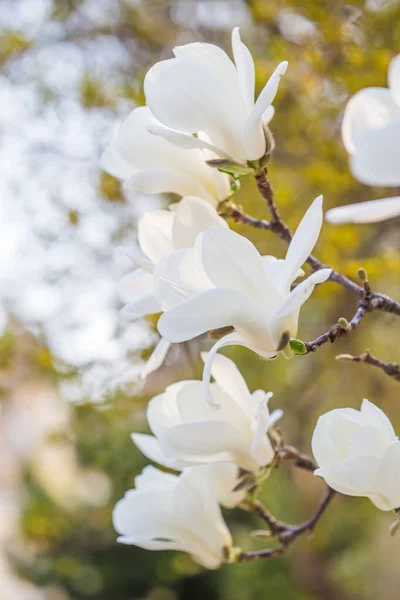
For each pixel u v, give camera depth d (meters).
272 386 3.28
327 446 1.10
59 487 4.80
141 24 2.72
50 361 2.32
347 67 2.09
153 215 1.19
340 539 4.45
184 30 2.77
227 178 1.20
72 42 2.65
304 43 2.19
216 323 1.02
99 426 3.02
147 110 1.16
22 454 6.15
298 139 2.40
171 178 1.17
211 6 2.62
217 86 1.09
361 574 4.64
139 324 2.22
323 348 3.07
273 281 1.04
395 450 1.07
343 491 1.10
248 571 4.42
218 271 1.02
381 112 1.04
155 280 1.05
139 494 1.28
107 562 4.55
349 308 2.88
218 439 1.18
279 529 1.32
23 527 4.29
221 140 1.11
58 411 3.37
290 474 4.15
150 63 2.76
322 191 2.46
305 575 4.57
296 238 1.03
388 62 1.97
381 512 4.28
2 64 2.52
